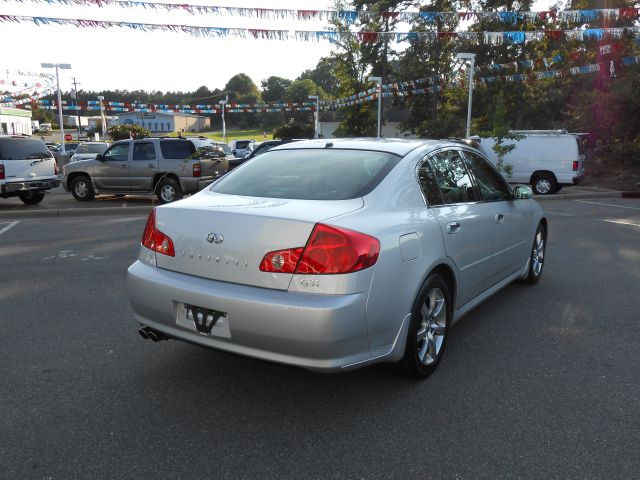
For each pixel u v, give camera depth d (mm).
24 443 2773
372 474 2543
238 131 111000
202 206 3197
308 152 3926
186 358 3893
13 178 13094
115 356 3916
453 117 38188
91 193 14875
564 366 3801
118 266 6816
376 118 49156
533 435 2893
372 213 3096
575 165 16906
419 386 3475
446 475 2539
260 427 2961
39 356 3906
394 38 12109
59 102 28969
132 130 44688
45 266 6805
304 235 2803
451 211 3779
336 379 3566
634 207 14242
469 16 11789
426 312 3504
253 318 2822
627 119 22031
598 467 2605
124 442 2793
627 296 5555
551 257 7492
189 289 3020
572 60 23047
